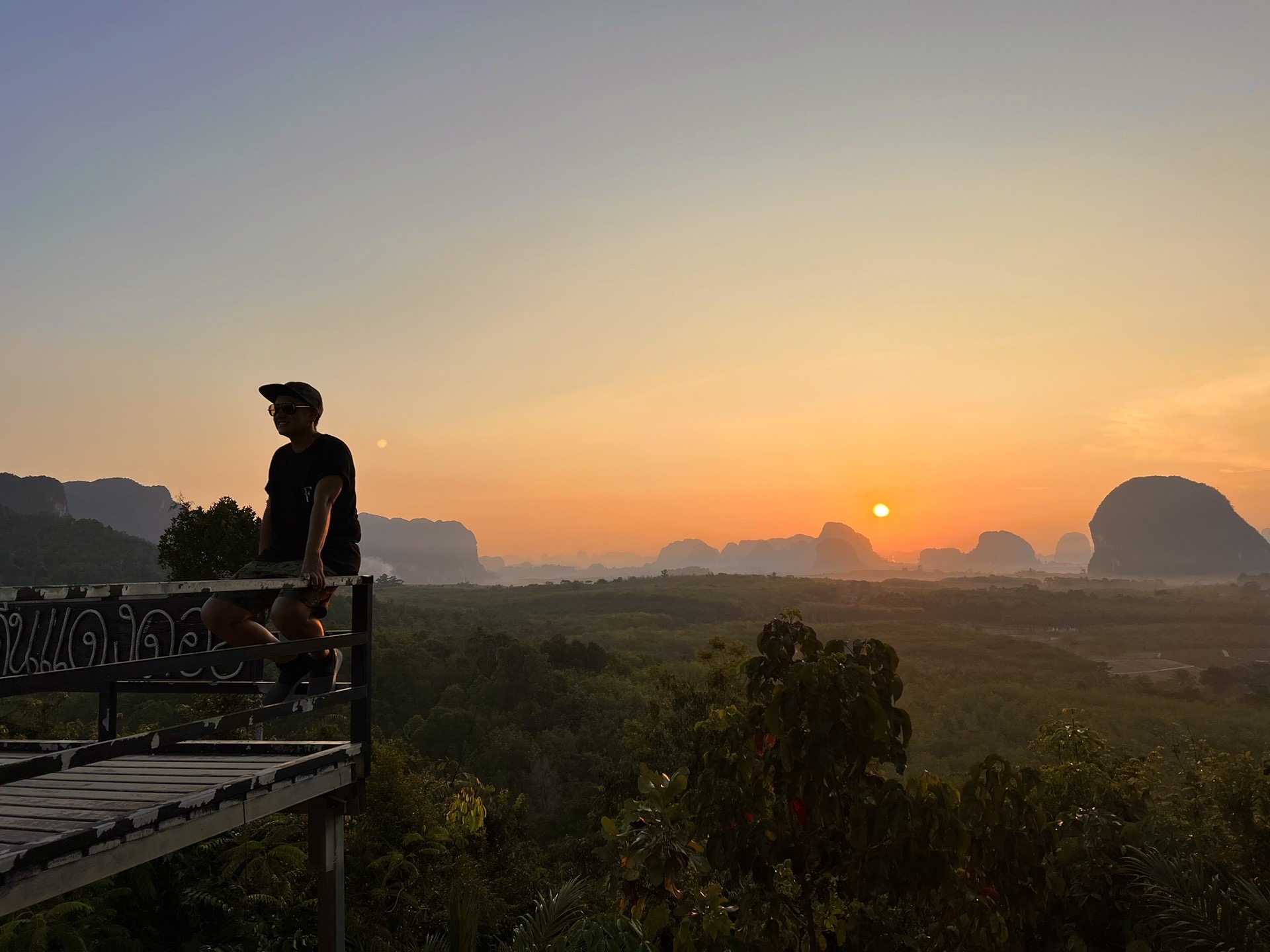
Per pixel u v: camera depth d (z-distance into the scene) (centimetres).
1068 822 553
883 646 397
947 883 367
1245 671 11256
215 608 356
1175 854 575
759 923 395
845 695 375
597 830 2100
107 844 272
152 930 804
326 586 365
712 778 402
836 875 399
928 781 394
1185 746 785
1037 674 11269
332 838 399
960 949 378
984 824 405
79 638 321
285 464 393
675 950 429
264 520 397
